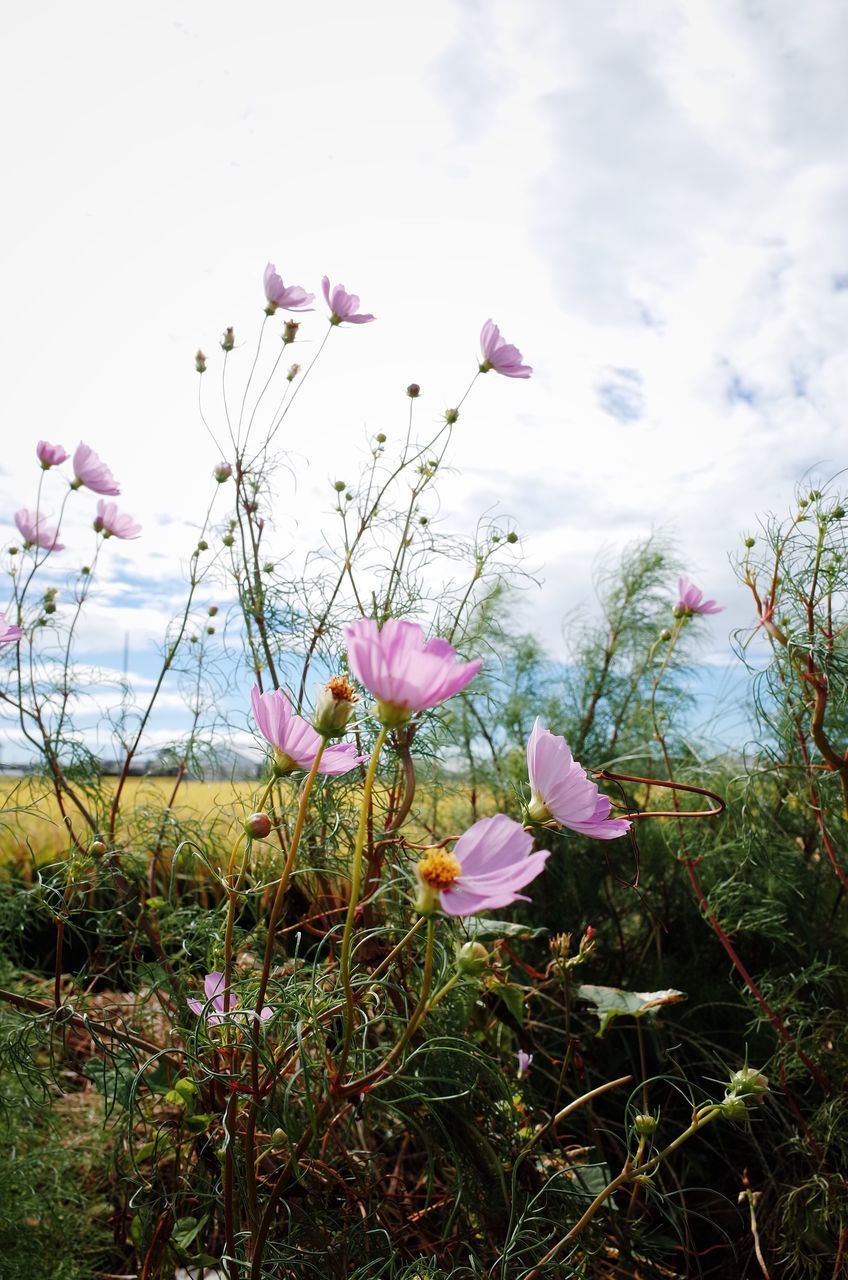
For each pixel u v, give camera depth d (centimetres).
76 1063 67
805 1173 73
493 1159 56
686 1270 60
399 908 66
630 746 110
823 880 94
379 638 32
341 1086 39
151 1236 54
